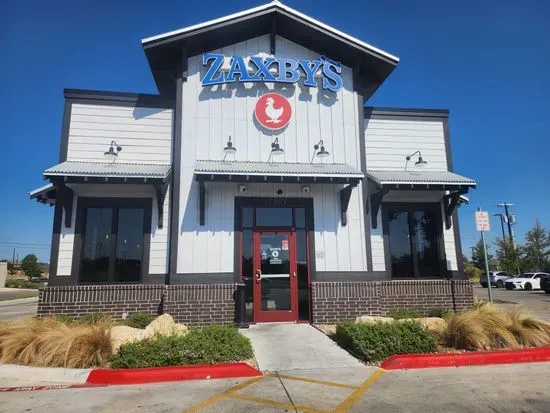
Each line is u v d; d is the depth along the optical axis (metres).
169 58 12.50
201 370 6.79
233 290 10.95
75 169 10.62
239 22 11.95
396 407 5.36
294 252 11.67
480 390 6.02
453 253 13.13
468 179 12.11
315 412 5.20
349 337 8.24
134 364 6.86
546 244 44.38
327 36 12.38
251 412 5.21
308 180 11.02
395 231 13.12
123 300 11.09
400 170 13.41
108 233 11.62
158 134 12.20
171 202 11.63
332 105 12.49
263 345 8.74
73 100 12.03
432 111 13.91
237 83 12.15
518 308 9.68
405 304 12.39
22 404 5.55
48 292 10.81
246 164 11.48
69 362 7.11
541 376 6.75
